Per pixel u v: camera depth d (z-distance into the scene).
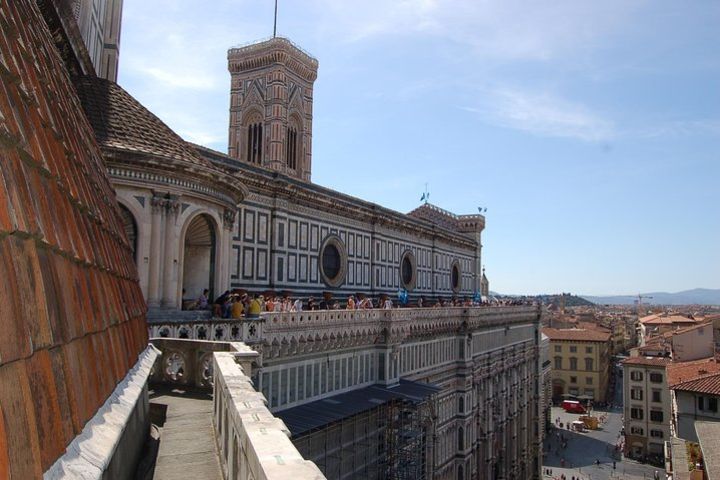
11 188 5.34
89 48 38.81
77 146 11.18
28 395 4.72
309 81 127.56
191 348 20.67
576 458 120.06
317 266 63.66
